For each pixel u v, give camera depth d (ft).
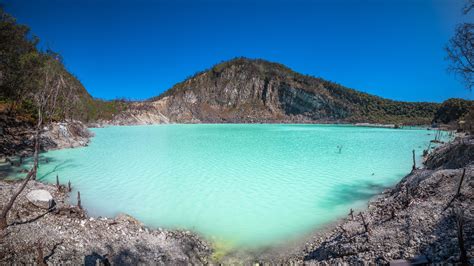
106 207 47.55
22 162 79.10
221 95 604.49
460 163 54.85
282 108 585.22
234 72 637.30
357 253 28.35
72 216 38.75
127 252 30.78
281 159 93.97
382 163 87.10
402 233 29.30
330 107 540.52
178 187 59.52
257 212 46.32
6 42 82.28
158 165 82.48
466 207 30.40
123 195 53.88
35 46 102.27
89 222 36.24
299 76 640.17
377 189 58.90
